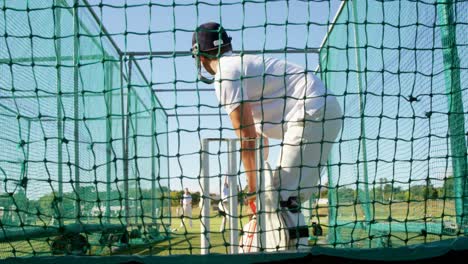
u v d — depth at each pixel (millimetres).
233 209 2365
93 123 6445
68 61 5406
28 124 4461
